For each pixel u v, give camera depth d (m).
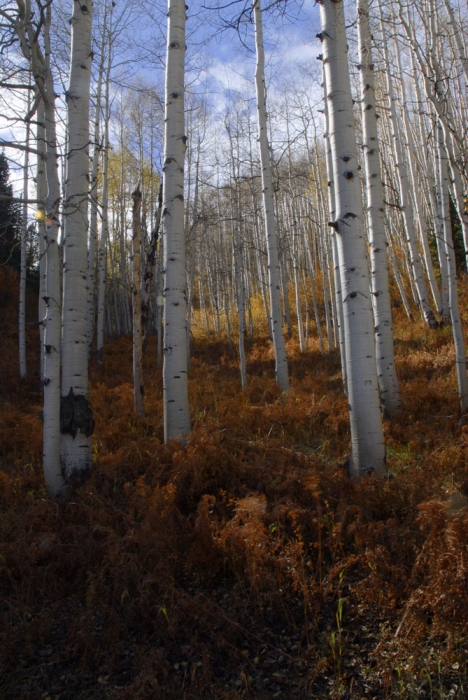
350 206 4.85
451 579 2.77
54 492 5.20
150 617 3.24
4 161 7.88
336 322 16.70
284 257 21.06
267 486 4.69
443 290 13.78
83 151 5.58
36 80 5.44
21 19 5.58
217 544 3.66
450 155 7.44
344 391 9.53
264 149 10.93
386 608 3.07
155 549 3.66
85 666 2.99
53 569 3.78
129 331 25.30
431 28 8.78
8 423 9.40
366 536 3.53
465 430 6.39
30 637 3.18
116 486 5.31
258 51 10.95
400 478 4.68
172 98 6.28
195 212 16.36
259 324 22.91
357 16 8.08
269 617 3.25
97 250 24.19
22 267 15.59
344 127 4.89
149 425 8.00
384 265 8.14
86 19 5.64
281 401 9.22
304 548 3.75
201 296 27.28
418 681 2.63
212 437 5.55
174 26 6.34
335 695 2.60
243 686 2.73
